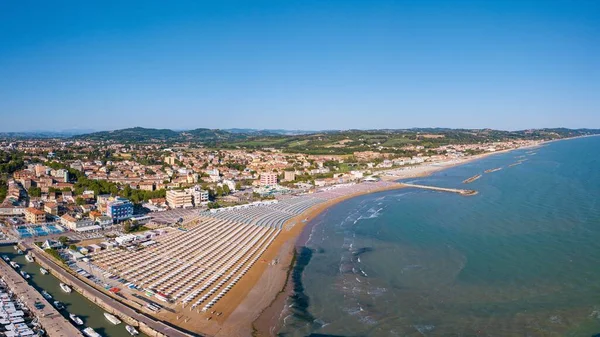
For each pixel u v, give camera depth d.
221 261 184.75
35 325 125.88
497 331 119.69
